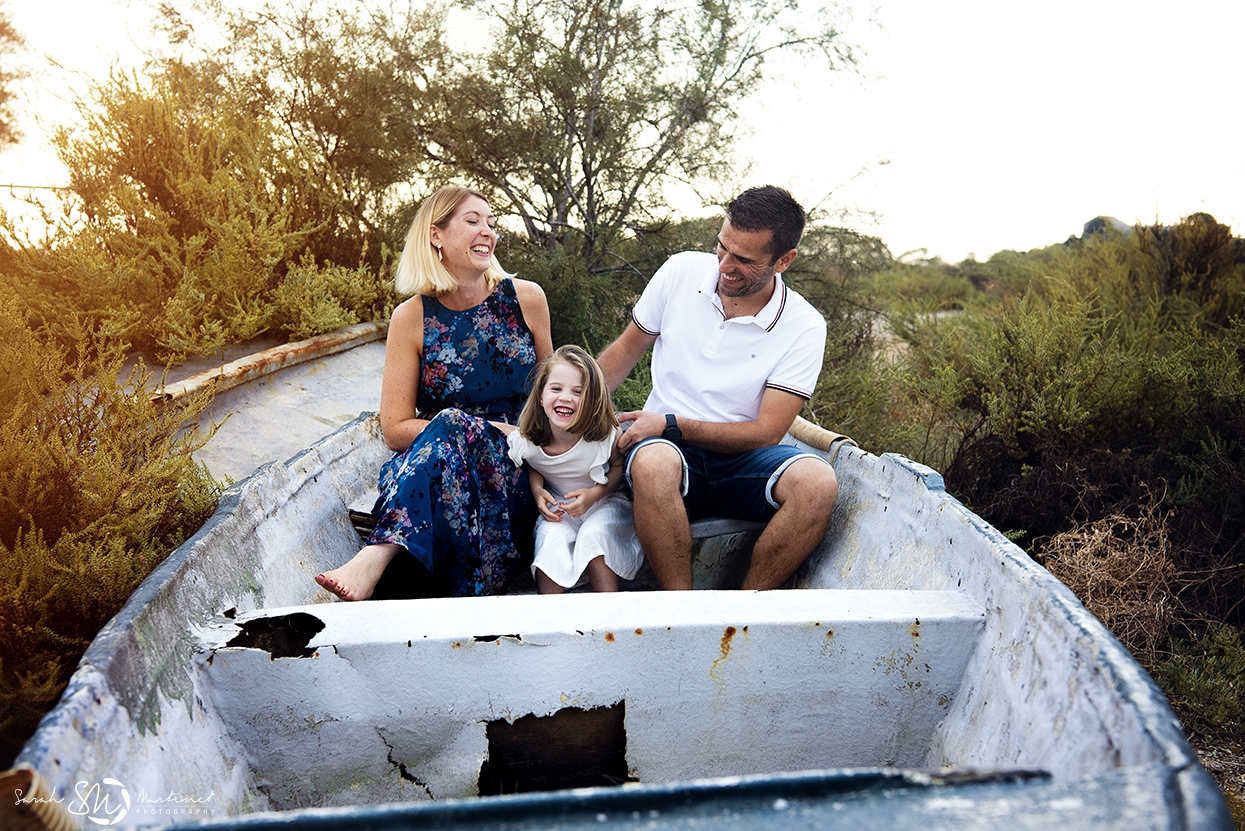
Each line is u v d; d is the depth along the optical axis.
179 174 4.79
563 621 1.55
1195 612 3.53
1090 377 4.43
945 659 1.66
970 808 0.92
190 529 2.37
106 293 4.05
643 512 2.29
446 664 1.52
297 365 4.52
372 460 2.95
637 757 1.62
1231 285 6.26
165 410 2.77
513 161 6.45
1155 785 0.93
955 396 4.91
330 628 1.53
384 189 6.23
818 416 5.61
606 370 2.91
